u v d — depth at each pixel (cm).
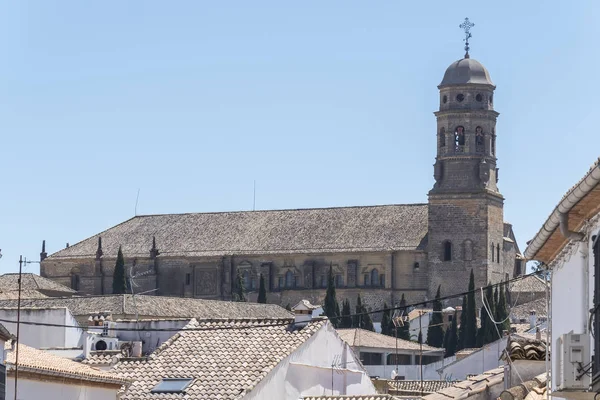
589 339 5288
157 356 10281
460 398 8244
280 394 9962
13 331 12775
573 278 5816
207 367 9994
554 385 6094
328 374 10494
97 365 10244
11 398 7950
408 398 9544
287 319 10781
